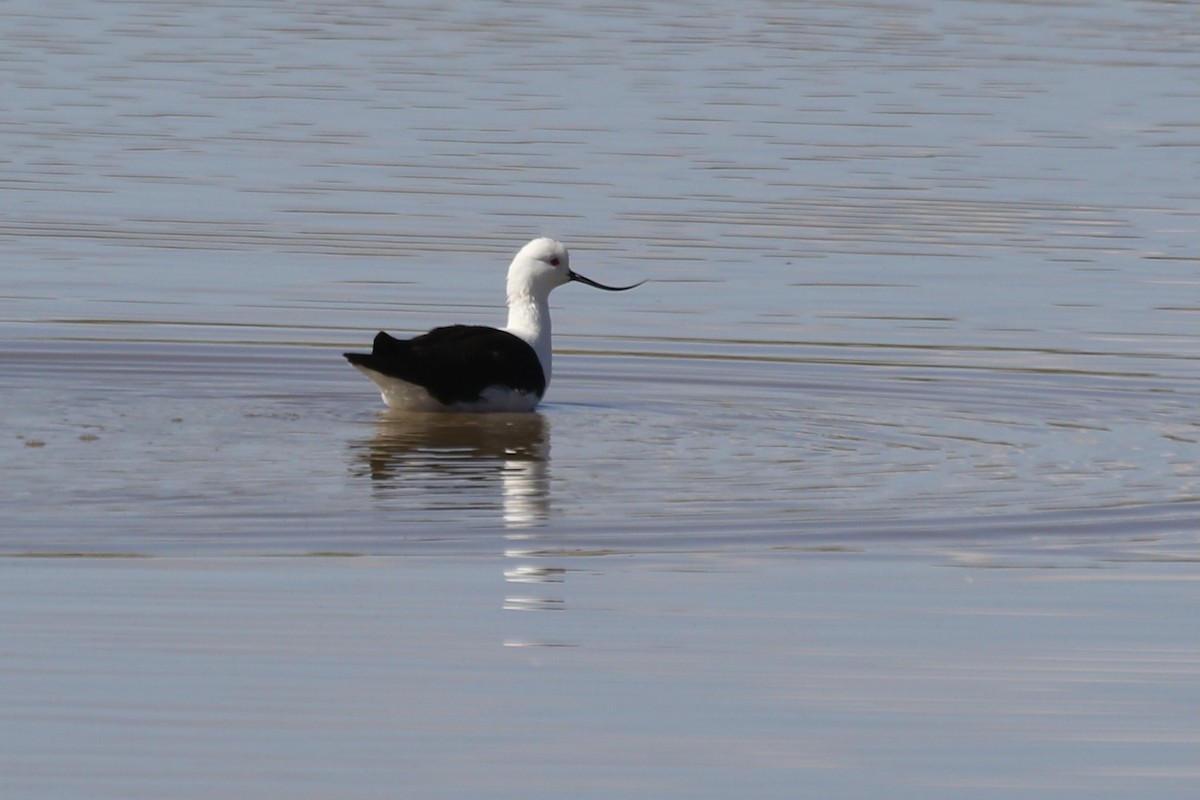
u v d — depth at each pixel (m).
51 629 11.44
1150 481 15.02
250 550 12.87
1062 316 21.30
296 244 23.83
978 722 10.55
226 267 22.72
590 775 9.87
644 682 10.98
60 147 28.38
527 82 33.03
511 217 25.12
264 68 33.88
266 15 38.88
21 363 18.45
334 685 10.84
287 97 31.70
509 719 10.47
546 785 9.73
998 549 13.30
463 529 13.42
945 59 35.44
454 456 15.36
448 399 16.86
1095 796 9.78
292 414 16.80
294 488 14.25
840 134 29.81
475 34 37.22
